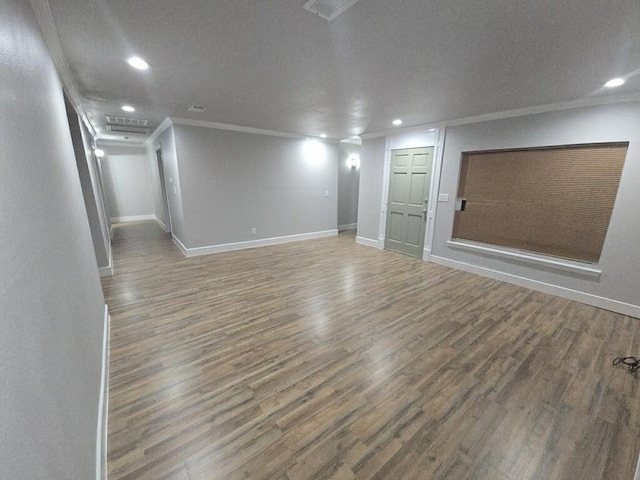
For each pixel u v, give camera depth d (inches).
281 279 149.0
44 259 37.0
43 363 31.2
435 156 174.4
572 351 89.7
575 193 125.1
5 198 26.6
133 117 166.9
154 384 73.1
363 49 76.4
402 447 57.4
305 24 64.6
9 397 22.1
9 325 23.8
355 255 198.4
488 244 158.1
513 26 64.3
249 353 86.5
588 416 65.5
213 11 59.7
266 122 175.6
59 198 52.1
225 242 202.4
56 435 32.0
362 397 70.2
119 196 322.3
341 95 117.0
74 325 48.8
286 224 232.7
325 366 81.2
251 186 207.2
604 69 86.0
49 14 58.6
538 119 130.1
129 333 96.4
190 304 118.3
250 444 57.2
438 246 180.2
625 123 109.0
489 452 56.8
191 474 51.2
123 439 57.6
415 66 87.2
